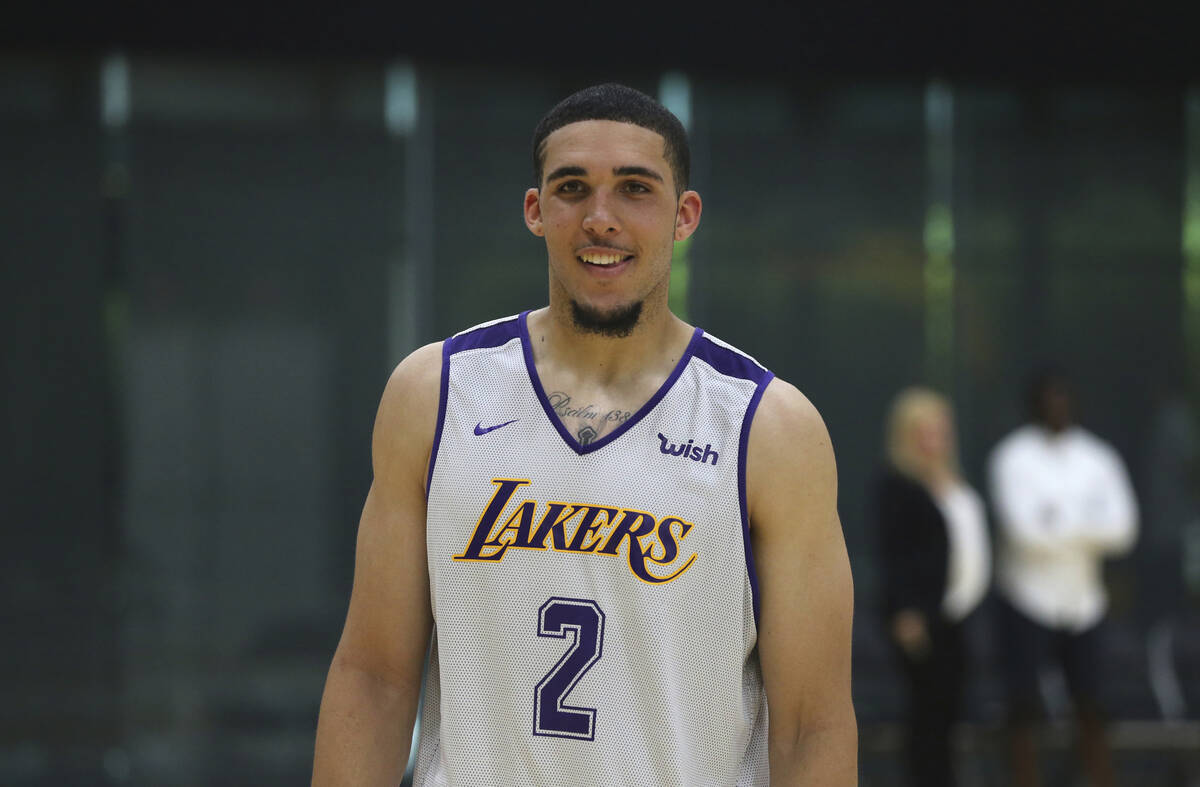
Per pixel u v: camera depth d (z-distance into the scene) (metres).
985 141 19.98
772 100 19.62
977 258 19.97
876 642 19.47
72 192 18.31
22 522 18.20
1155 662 20.05
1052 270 20.08
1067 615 17.33
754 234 19.62
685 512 5.48
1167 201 20.22
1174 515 20.22
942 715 16.55
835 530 5.70
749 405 5.59
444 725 5.54
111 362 18.36
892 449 16.95
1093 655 17.39
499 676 5.48
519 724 5.44
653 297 5.61
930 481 16.66
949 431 16.94
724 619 5.52
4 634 18.12
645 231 5.48
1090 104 20.12
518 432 5.57
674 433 5.56
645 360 5.68
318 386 18.77
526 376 5.66
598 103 5.49
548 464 5.52
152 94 18.41
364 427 18.81
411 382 5.75
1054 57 19.66
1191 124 20.27
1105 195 20.14
